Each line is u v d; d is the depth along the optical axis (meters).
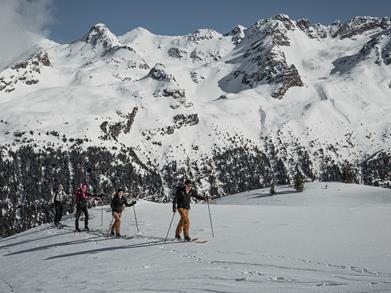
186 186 19.03
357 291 9.80
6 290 13.70
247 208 32.78
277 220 23.94
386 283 10.54
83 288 12.27
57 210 28.86
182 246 17.39
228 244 17.11
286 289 10.50
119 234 21.61
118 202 21.83
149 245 18.34
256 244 16.81
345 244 16.23
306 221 23.27
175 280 12.18
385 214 27.05
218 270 13.03
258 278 11.81
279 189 95.69
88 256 17.36
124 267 14.58
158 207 36.41
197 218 26.39
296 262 13.59
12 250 22.23
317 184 94.94
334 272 12.20
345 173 107.75
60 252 19.16
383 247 15.51
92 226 26.97
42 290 12.73
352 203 71.19
